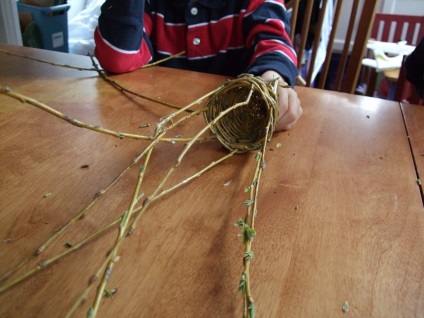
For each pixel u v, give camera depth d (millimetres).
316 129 703
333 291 356
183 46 1202
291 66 882
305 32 1527
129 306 327
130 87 862
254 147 581
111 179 508
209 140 631
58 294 334
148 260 378
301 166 571
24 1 1816
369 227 446
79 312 318
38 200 458
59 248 385
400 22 2844
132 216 436
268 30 1017
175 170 540
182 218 442
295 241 415
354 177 550
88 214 437
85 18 2199
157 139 477
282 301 342
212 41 1170
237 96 584
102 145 595
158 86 878
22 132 621
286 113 667
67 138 610
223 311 329
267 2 1097
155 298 337
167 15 1174
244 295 315
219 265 377
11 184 484
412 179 555
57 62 1022
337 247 411
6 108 706
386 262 395
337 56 3029
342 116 772
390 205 490
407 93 1746
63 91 816
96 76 927
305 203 482
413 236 436
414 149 648
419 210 482
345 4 3037
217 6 1127
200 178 524
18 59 1027
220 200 480
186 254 389
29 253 378
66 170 522
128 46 941
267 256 391
